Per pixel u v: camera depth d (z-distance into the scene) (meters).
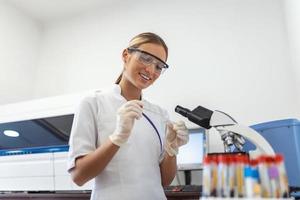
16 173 1.76
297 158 1.14
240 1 2.28
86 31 2.85
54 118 1.75
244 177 0.52
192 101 2.18
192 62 2.29
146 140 1.04
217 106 2.10
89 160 0.87
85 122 0.99
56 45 2.96
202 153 1.77
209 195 0.53
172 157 1.05
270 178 0.51
